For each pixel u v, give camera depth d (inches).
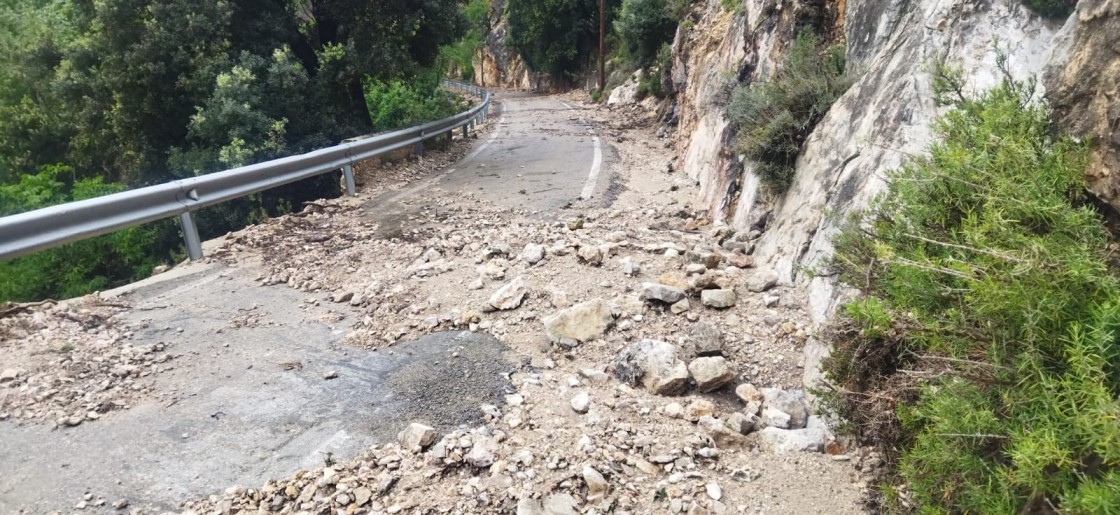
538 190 392.5
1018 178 97.4
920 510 96.3
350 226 311.6
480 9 1959.9
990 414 81.5
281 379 166.1
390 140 456.4
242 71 471.8
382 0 549.6
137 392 159.0
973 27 168.7
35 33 709.3
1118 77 100.8
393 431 142.9
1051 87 115.2
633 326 186.2
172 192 255.1
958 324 94.3
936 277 100.7
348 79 549.0
